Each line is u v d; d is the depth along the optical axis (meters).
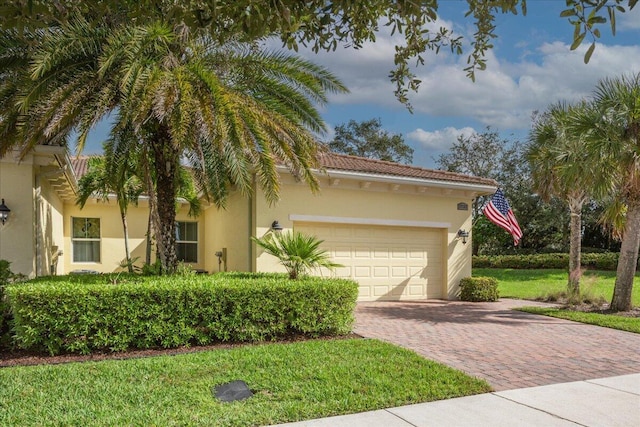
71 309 6.92
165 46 8.55
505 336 8.92
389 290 14.36
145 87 7.75
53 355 6.93
